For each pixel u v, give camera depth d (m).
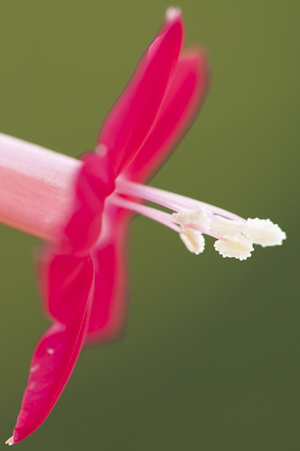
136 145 0.07
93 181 0.07
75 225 0.07
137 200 0.08
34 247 0.07
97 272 0.08
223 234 0.07
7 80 0.09
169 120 0.08
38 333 0.10
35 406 0.07
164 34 0.07
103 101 0.10
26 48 0.09
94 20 0.10
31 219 0.07
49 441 0.10
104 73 0.10
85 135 0.10
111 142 0.07
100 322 0.08
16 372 0.10
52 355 0.07
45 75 0.09
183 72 0.08
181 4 0.10
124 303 0.08
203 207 0.08
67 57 0.10
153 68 0.07
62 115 0.10
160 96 0.07
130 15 0.10
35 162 0.07
